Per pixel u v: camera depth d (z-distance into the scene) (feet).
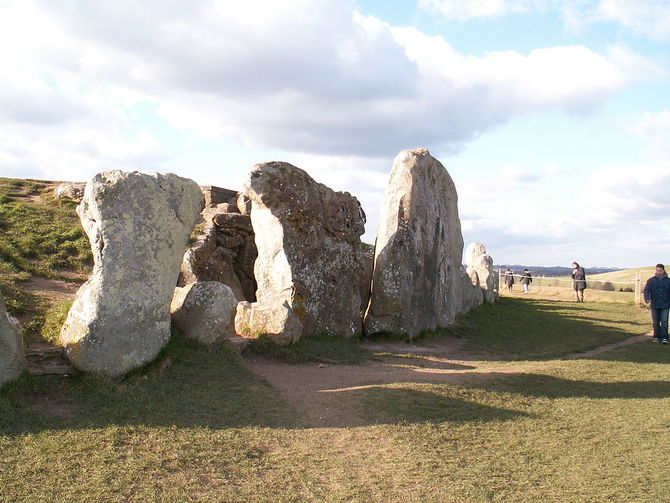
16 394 22.39
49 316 31.30
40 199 60.49
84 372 24.63
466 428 24.20
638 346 51.42
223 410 23.97
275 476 18.47
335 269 45.21
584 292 95.45
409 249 48.96
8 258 42.29
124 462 18.29
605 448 22.97
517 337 55.01
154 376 26.21
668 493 18.79
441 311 55.52
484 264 81.51
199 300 31.32
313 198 44.01
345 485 18.13
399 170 51.42
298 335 37.60
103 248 25.93
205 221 58.23
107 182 26.43
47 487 16.37
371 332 47.60
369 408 25.68
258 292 41.75
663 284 53.88
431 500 17.47
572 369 37.73
